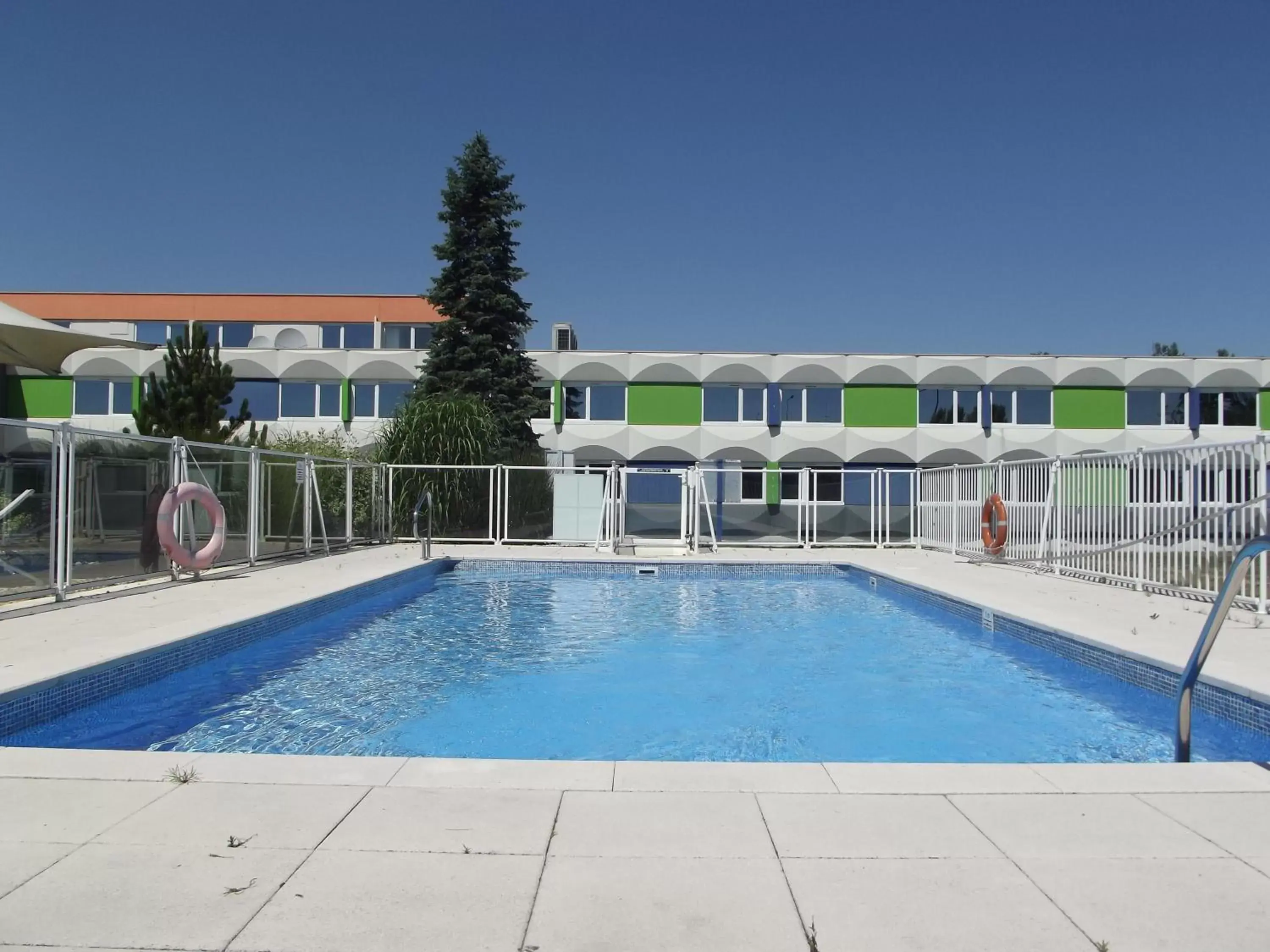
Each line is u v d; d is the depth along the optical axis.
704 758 5.34
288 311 34.78
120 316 34.47
